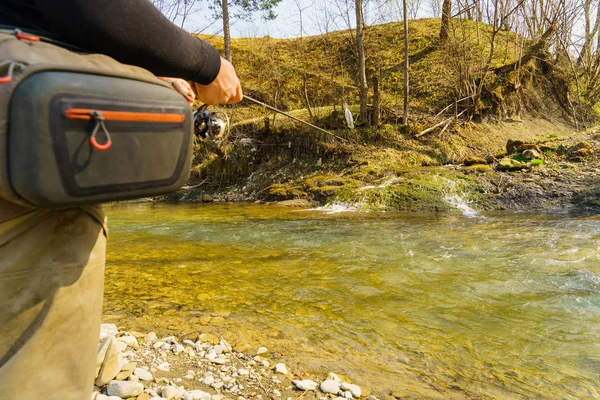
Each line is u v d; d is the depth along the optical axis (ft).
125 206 41.60
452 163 42.50
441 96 55.67
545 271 16.76
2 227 3.34
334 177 42.19
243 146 50.01
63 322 3.73
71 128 2.83
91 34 3.23
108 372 8.25
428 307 13.46
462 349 10.78
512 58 61.31
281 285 15.57
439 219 29.12
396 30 72.90
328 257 19.39
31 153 2.71
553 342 11.16
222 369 9.42
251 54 75.56
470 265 17.75
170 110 3.46
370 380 9.25
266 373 9.34
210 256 19.86
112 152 3.06
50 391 3.69
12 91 2.69
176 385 8.59
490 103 53.78
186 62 3.86
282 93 65.26
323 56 72.84
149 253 20.52
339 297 14.35
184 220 30.83
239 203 42.39
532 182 34.68
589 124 59.11
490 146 47.11
